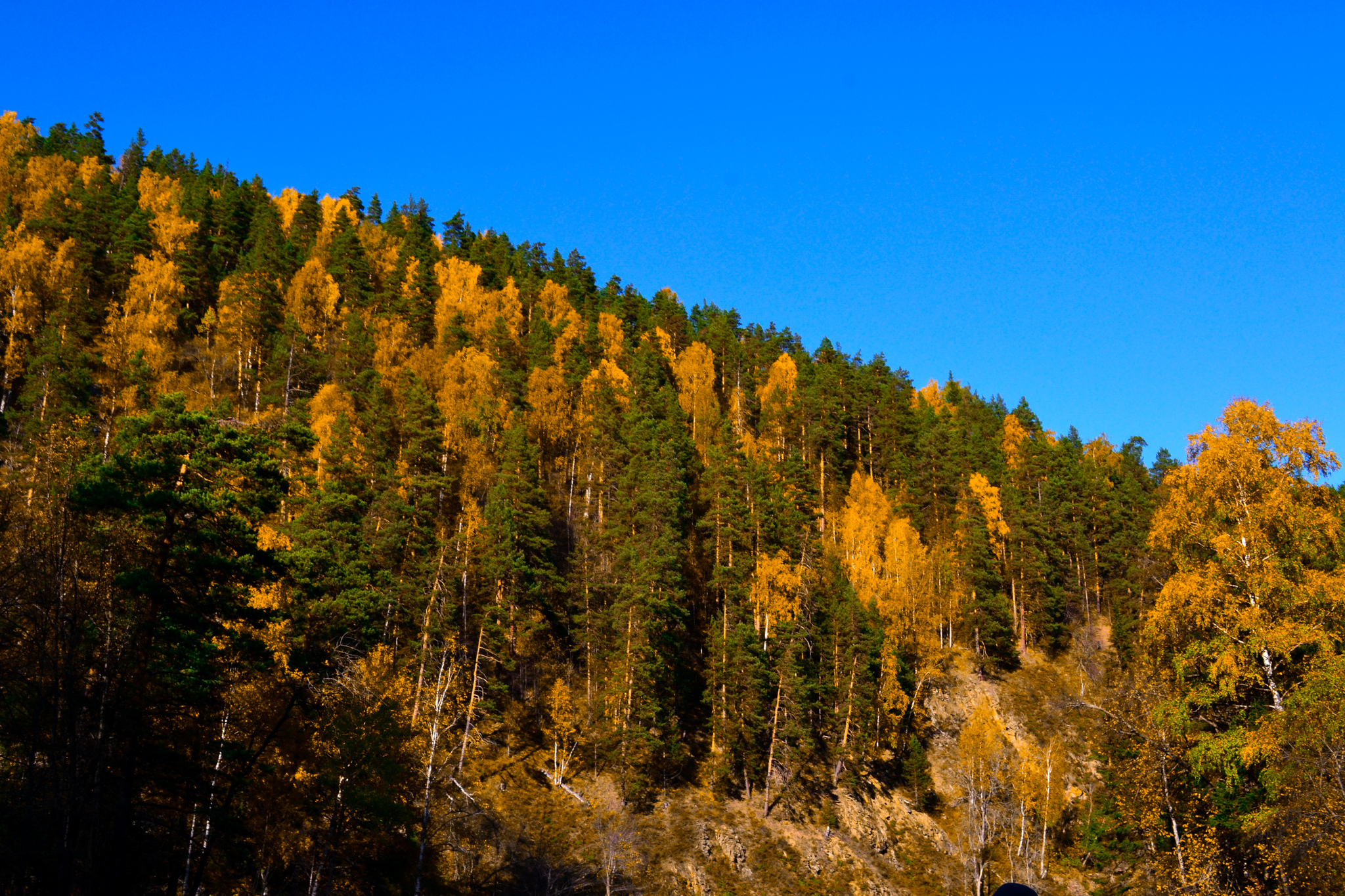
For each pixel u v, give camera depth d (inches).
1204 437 959.6
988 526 3410.4
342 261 3855.8
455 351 3245.6
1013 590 3351.4
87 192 3818.9
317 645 1227.9
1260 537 874.8
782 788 2233.0
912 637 2925.7
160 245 3619.6
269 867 1101.7
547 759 2073.1
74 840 807.7
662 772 2137.1
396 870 1290.6
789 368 4008.4
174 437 983.0
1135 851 1306.6
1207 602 870.4
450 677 1421.0
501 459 2561.5
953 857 2266.2
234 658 999.0
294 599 1251.8
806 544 2640.3
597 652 2261.3
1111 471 4168.3
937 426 4003.4
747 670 2219.5
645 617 2148.1
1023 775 2300.7
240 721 1076.5
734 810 2127.2
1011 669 3088.1
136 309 3117.6
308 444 1109.1
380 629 1612.9
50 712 799.7
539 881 1611.7
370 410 2536.9
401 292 3752.5
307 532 1742.1
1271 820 745.0
